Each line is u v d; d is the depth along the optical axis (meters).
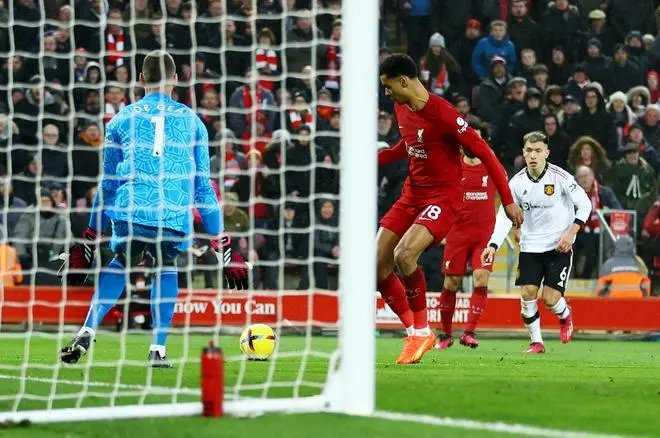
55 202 30.08
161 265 17.55
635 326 31.95
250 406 11.60
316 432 10.30
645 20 42.31
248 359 19.17
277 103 34.03
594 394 14.02
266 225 30.42
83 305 28.55
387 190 33.88
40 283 30.03
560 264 24.34
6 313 29.39
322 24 35.81
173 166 17.47
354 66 11.90
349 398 11.75
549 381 16.08
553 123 36.31
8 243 30.08
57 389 14.47
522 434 10.34
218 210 17.80
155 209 17.33
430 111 17.59
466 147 17.56
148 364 17.50
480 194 25.14
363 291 11.73
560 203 24.03
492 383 15.52
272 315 30.48
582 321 31.91
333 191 30.50
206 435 10.13
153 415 11.32
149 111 17.52
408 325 19.53
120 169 17.42
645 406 12.71
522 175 24.12
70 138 19.84
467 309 31.53
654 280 34.91
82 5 32.91
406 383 15.31
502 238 24.38
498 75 37.75
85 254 17.61
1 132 31.42
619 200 35.31
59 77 32.44
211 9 34.28
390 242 18.77
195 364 18.59
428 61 38.59
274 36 35.06
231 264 17.72
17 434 10.31
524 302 24.52
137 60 33.38
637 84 40.22
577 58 40.72
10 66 18.34
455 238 25.08
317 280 30.36
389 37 41.22
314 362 19.20
